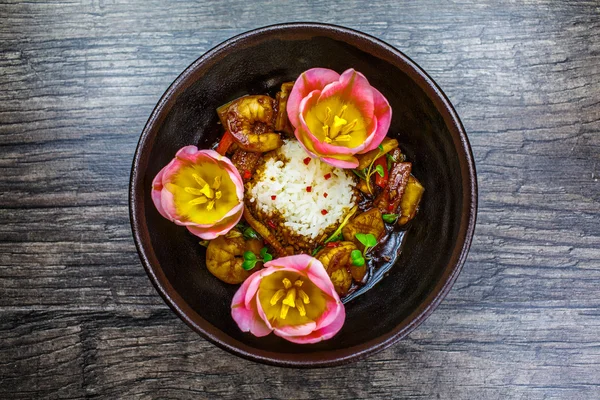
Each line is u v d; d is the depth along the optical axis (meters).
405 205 0.48
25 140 0.52
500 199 0.52
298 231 0.48
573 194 0.52
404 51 0.52
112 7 0.52
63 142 0.51
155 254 0.43
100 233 0.51
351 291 0.48
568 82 0.52
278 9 0.52
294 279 0.43
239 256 0.47
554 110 0.52
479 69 0.52
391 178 0.48
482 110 0.52
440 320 0.51
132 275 0.51
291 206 0.48
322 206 0.48
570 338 0.51
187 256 0.47
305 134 0.43
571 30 0.52
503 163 0.52
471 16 0.52
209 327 0.43
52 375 0.51
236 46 0.43
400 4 0.52
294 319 0.43
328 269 0.45
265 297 0.43
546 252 0.51
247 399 0.51
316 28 0.43
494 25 0.52
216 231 0.43
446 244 0.44
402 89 0.45
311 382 0.51
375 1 0.52
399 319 0.43
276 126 0.47
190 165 0.43
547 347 0.51
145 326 0.51
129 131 0.52
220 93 0.47
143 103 0.52
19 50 0.52
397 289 0.47
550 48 0.52
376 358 0.51
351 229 0.47
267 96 0.48
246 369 0.51
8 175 0.51
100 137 0.52
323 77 0.43
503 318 0.51
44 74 0.52
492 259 0.51
